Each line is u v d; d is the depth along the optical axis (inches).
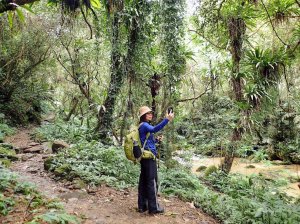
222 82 366.3
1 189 165.6
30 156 278.5
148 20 334.3
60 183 209.8
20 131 430.3
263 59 352.5
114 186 215.0
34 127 466.9
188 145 347.6
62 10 235.6
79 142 319.9
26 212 145.6
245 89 346.3
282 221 185.9
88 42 403.9
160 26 309.0
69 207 169.2
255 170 429.4
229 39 351.6
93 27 377.7
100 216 162.9
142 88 349.1
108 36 345.1
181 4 301.0
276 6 367.2
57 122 462.9
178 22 301.7
